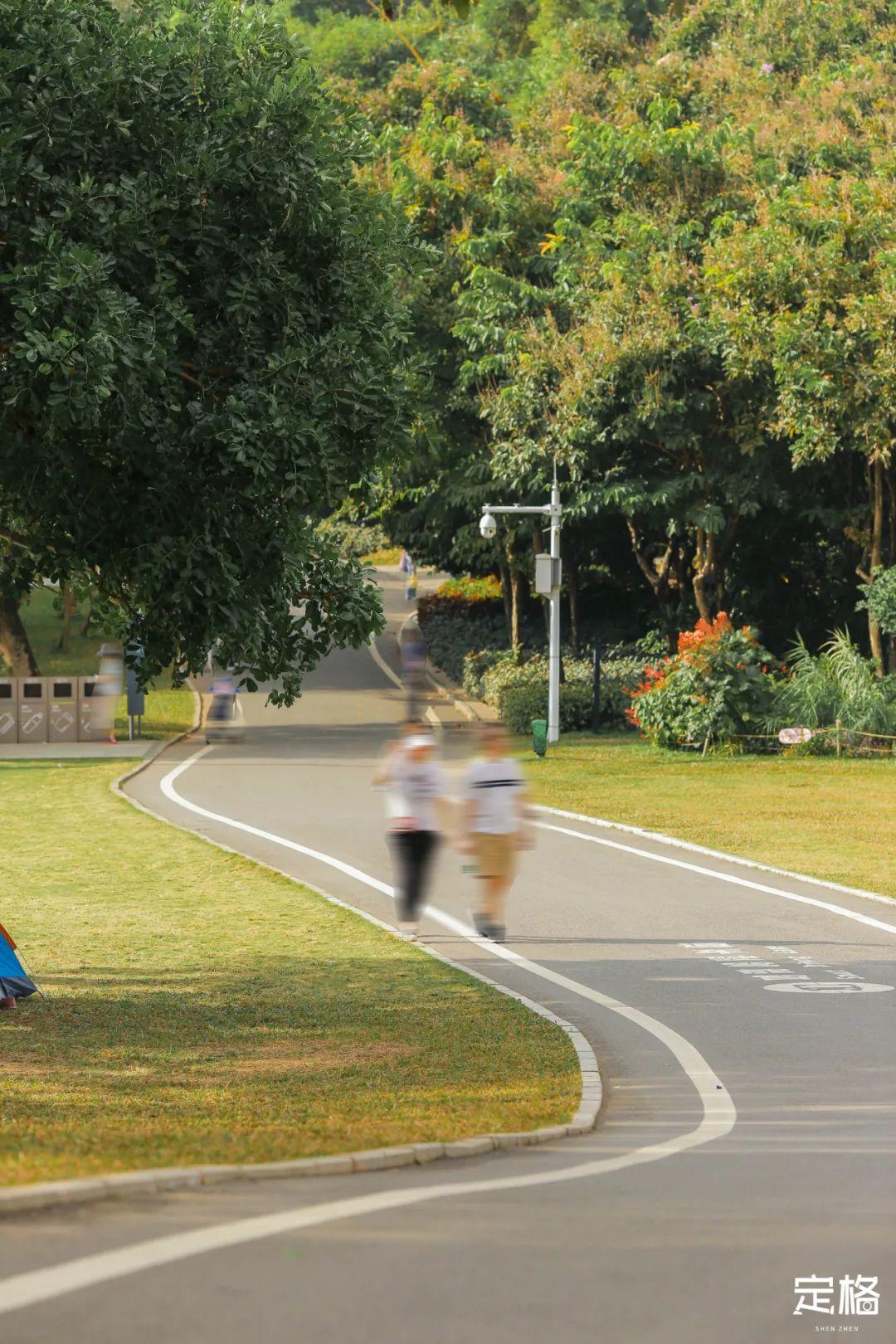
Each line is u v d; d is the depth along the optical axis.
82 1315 10.24
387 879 40.94
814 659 77.50
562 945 32.09
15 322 20.89
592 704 84.69
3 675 107.56
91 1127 17.08
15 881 40.62
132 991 27.56
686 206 86.44
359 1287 11.09
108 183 22.00
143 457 21.66
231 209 22.62
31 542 23.67
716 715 72.50
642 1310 10.88
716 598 92.00
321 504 23.52
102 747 79.50
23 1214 12.70
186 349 22.75
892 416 74.31
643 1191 14.72
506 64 138.38
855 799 56.66
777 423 80.38
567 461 82.25
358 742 79.56
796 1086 20.75
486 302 85.94
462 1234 12.68
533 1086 20.42
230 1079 20.80
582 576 108.12
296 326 22.72
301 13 186.75
